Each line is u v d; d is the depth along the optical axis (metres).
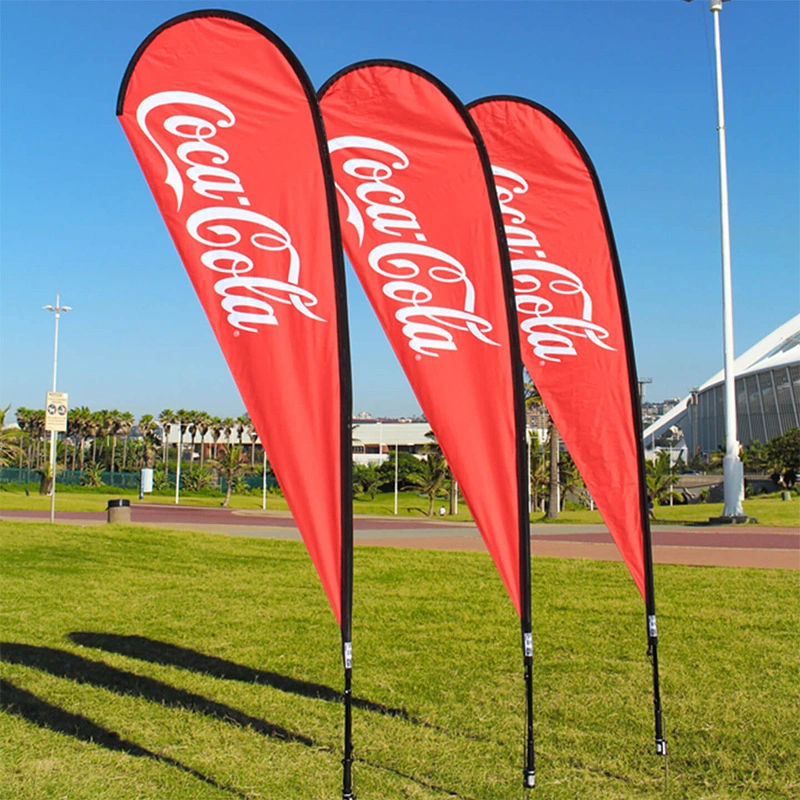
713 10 27.59
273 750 6.40
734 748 6.55
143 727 6.89
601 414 6.71
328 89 6.13
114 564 15.98
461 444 5.94
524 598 5.79
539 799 5.57
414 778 5.91
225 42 5.71
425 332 6.06
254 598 12.63
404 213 6.10
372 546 20.00
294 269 5.62
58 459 100.75
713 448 114.44
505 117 6.86
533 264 6.84
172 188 5.70
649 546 6.57
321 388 5.57
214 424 104.56
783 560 17.42
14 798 5.45
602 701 7.70
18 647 9.45
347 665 5.35
